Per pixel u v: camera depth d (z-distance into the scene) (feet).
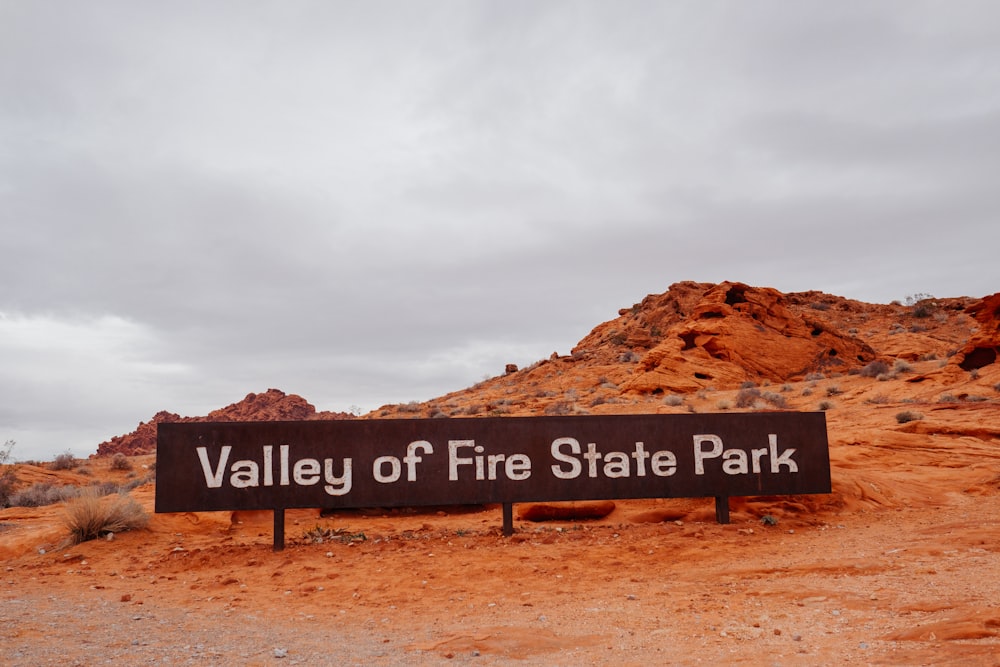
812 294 292.61
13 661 21.01
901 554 34.94
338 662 21.36
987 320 122.21
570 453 47.70
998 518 45.16
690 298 245.45
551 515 53.78
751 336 178.60
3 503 88.17
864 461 67.10
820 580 30.94
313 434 45.37
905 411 89.51
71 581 37.09
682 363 168.25
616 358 226.99
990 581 27.76
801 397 137.39
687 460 48.78
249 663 21.24
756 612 26.00
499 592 32.45
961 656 18.03
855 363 184.34
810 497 52.90
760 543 41.98
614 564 37.58
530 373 234.38
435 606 30.25
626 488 47.88
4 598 33.01
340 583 35.01
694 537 43.52
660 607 27.99
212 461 44.21
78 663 20.95
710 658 20.68
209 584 35.65
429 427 46.68
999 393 100.68
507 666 20.68
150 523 49.42
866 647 20.27
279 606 30.86
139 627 26.63
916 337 220.64
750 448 49.52
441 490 46.16
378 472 45.70
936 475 62.18
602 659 21.21
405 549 42.42
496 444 47.11
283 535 44.01
